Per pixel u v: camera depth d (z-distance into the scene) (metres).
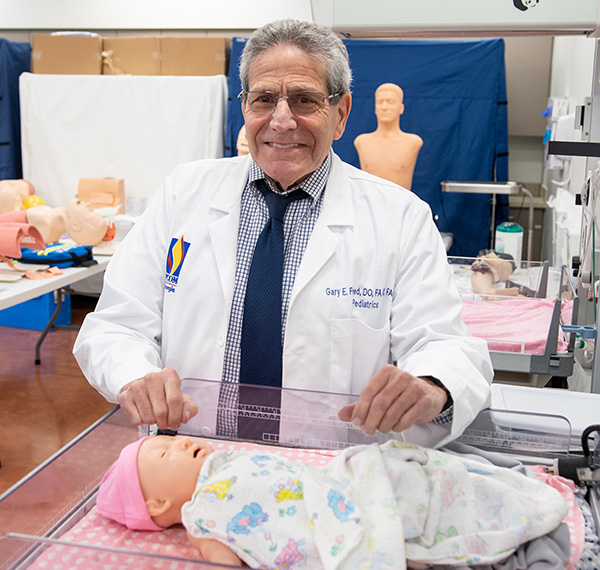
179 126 4.67
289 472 0.96
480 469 0.98
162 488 0.96
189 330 1.41
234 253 1.40
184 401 1.09
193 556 0.90
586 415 1.41
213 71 4.81
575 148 1.51
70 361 3.94
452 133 4.40
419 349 1.29
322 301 1.36
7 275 2.92
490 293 2.58
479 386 1.14
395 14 1.55
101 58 4.94
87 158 4.86
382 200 1.44
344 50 1.29
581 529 0.93
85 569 0.78
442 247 1.43
